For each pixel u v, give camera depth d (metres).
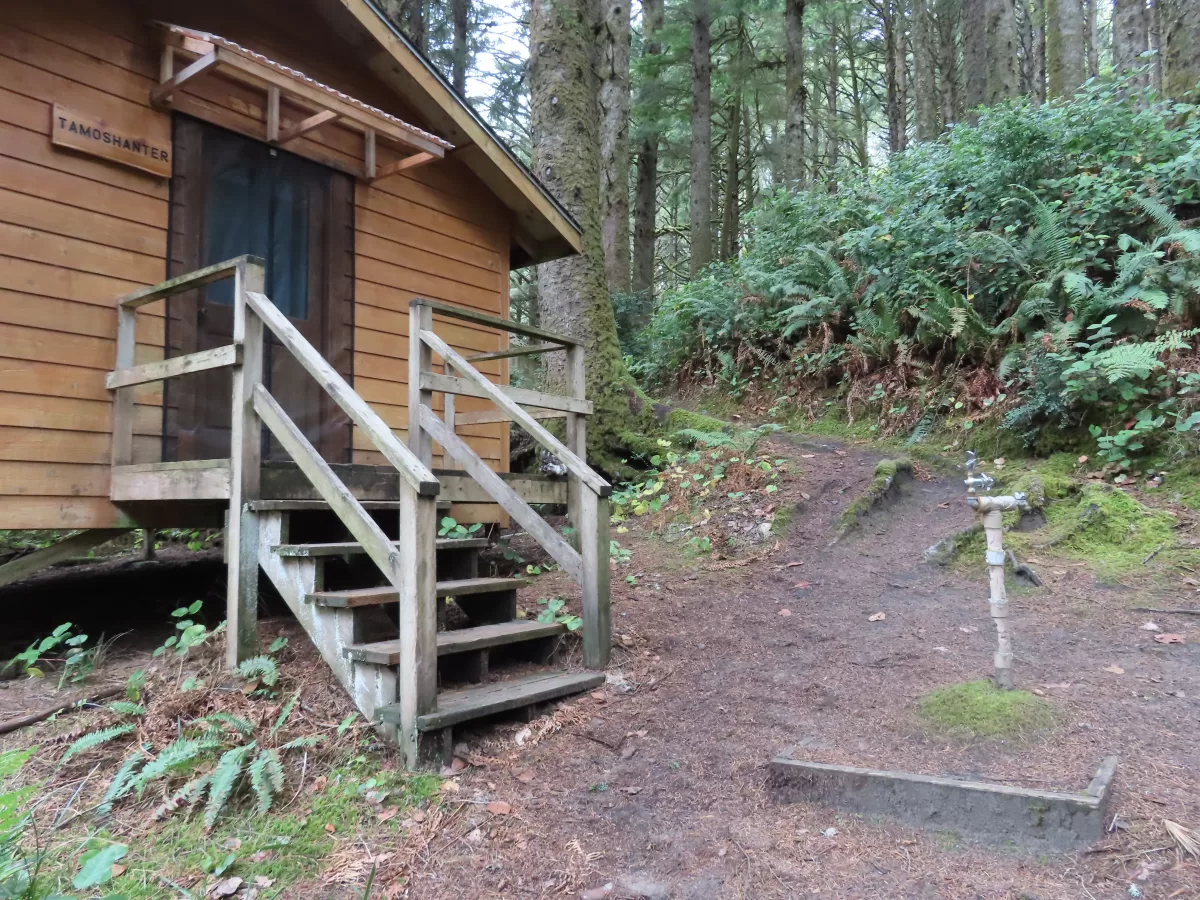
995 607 3.06
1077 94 8.00
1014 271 6.81
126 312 4.38
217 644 3.71
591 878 2.25
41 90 4.27
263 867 2.30
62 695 3.41
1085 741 2.68
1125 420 5.69
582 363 5.23
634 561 5.57
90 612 4.78
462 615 4.39
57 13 4.35
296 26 5.48
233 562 3.53
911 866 2.20
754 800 2.63
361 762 2.83
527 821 2.54
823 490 6.12
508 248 7.05
